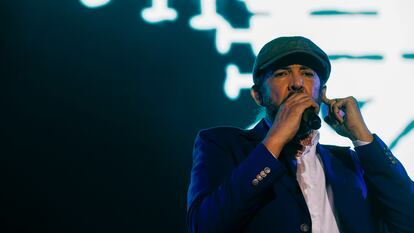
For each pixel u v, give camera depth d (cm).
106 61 792
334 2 788
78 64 791
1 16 802
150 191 761
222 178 339
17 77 786
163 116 779
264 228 316
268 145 318
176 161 770
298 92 343
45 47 795
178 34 794
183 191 762
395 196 344
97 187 761
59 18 802
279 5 789
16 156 766
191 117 777
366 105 761
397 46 777
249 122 769
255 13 789
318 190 338
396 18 784
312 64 352
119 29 799
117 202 757
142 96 784
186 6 798
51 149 769
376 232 345
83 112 780
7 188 757
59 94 784
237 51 784
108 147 771
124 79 788
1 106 777
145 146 772
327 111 371
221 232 311
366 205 342
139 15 801
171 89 784
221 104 776
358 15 785
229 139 358
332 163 356
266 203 320
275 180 312
